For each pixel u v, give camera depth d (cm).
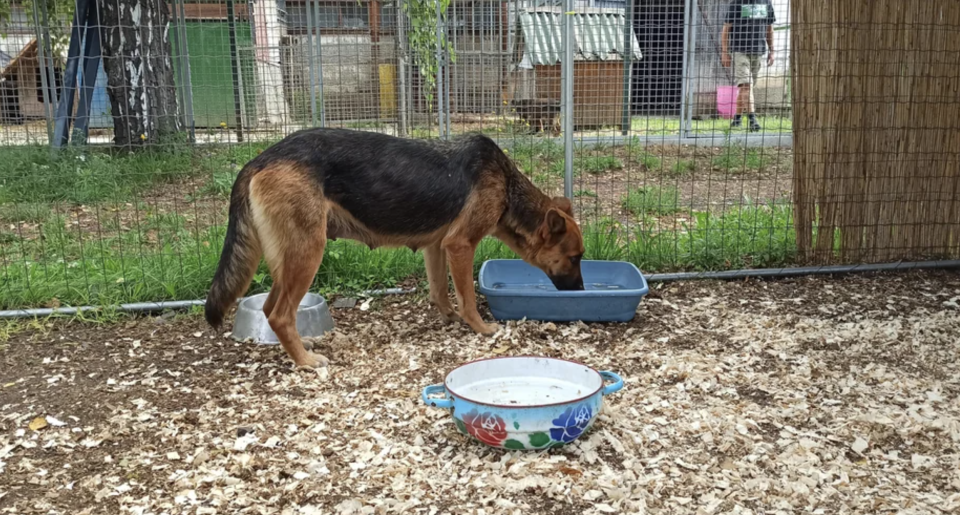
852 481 292
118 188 782
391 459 309
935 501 278
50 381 396
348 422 343
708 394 373
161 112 966
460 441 323
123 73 863
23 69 1030
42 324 477
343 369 409
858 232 587
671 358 412
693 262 587
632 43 877
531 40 875
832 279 569
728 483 289
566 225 464
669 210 703
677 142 1040
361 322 491
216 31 1066
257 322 457
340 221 427
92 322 485
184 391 384
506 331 454
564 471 292
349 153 414
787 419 347
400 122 963
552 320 475
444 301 487
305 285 407
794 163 578
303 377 397
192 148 838
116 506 280
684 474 295
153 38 959
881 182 580
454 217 443
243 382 394
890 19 552
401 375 398
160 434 337
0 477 302
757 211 667
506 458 303
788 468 300
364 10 1037
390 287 549
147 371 410
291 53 1021
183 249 591
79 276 531
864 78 560
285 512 272
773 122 900
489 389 350
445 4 899
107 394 381
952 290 541
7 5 1033
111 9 912
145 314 501
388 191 421
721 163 958
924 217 591
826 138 570
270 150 407
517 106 852
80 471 307
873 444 323
